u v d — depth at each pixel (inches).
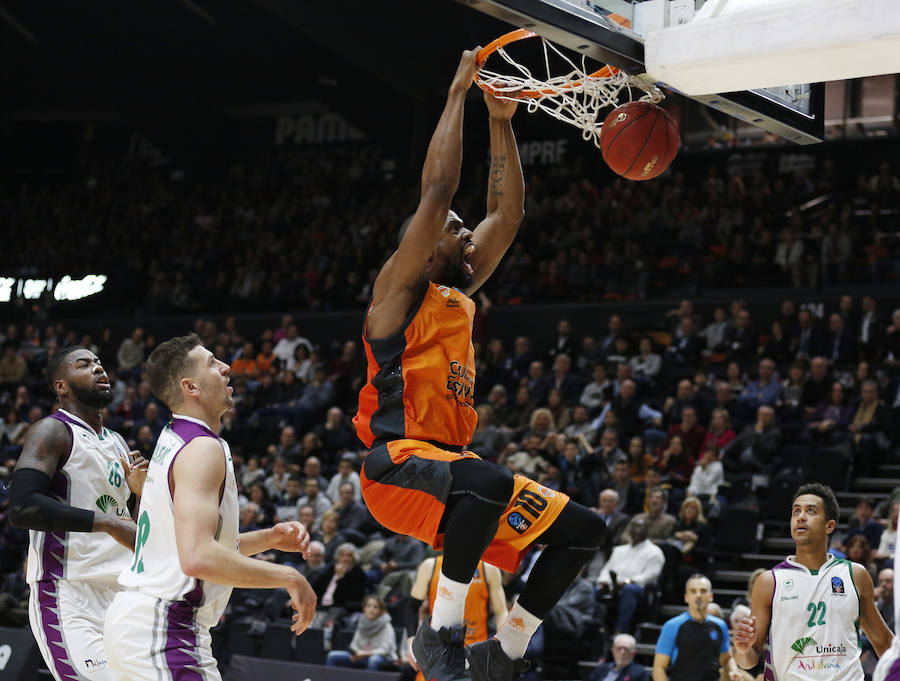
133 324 737.6
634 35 120.4
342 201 881.5
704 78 119.3
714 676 261.7
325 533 405.1
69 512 140.6
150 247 873.5
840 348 496.7
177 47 954.7
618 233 683.4
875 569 301.4
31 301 822.5
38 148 1147.9
